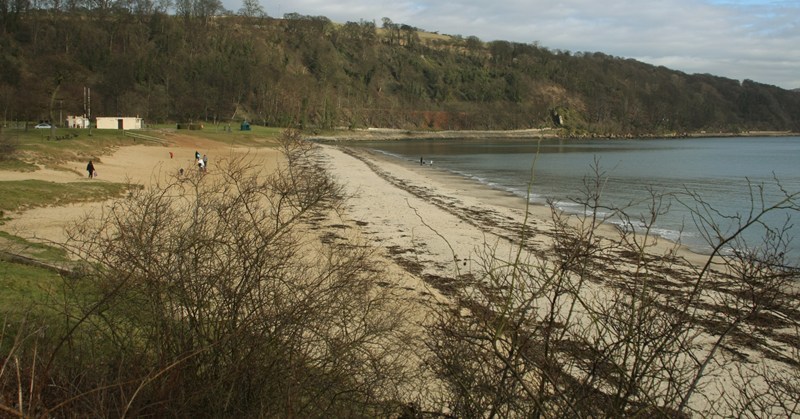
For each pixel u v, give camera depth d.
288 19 153.25
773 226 23.47
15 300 6.43
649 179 47.50
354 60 156.88
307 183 4.80
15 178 24.98
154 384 3.86
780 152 92.06
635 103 161.88
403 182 41.00
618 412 3.24
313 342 4.26
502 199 32.94
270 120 101.88
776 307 3.50
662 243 20.11
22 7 97.25
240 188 5.10
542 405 3.24
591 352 3.52
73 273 4.72
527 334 3.54
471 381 3.45
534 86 166.12
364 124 134.75
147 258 4.04
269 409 3.91
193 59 103.06
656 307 3.57
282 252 4.49
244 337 3.99
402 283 12.17
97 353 4.41
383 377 4.20
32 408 3.32
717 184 43.41
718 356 7.79
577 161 68.38
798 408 5.25
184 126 79.44
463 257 16.88
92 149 42.03
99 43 96.25
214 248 4.65
